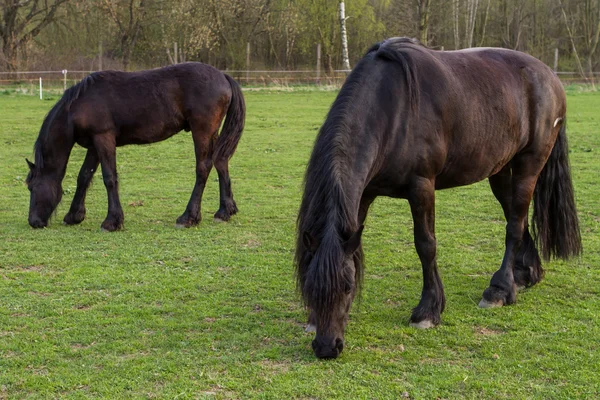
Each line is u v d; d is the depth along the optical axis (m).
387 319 4.94
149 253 6.77
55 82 28.12
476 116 4.82
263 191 10.11
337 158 3.98
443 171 4.88
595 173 11.16
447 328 4.75
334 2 36.28
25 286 5.70
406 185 4.62
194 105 7.74
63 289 5.64
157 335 4.64
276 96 26.59
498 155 5.11
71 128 7.61
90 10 33.00
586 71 38.81
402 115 4.44
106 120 7.57
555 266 6.27
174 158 13.37
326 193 3.87
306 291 3.76
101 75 7.69
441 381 3.89
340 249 3.73
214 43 33.50
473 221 8.17
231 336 4.63
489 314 5.04
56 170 7.82
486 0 41.19
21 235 7.49
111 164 7.68
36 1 32.47
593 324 4.81
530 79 5.33
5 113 19.89
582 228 7.68
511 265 5.35
